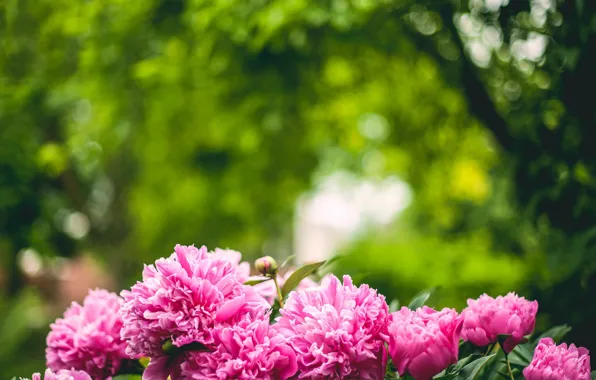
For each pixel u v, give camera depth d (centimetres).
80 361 131
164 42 353
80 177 683
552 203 236
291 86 347
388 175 555
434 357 108
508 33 246
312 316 112
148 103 402
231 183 557
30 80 365
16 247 427
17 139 378
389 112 397
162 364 112
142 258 756
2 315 633
